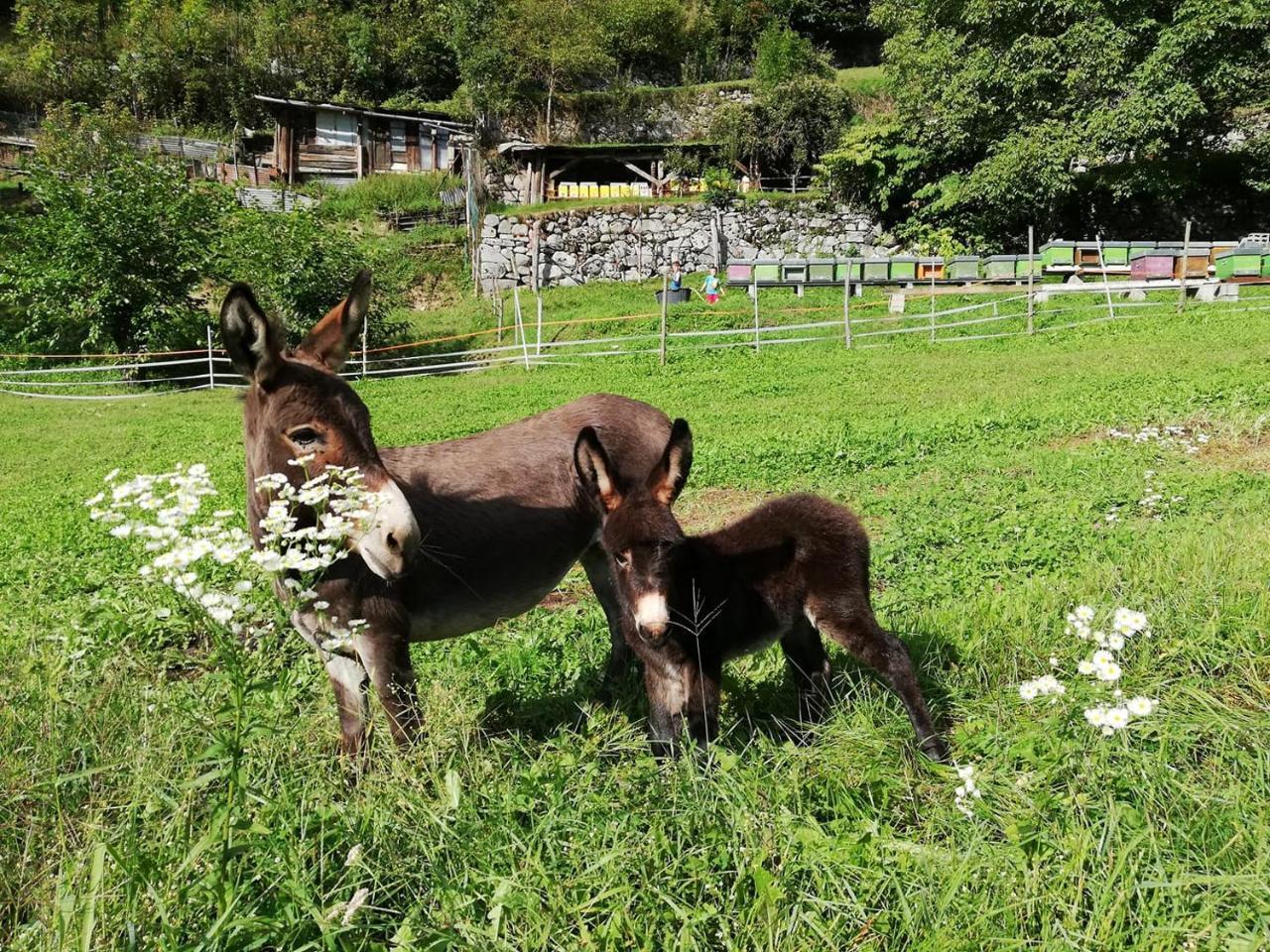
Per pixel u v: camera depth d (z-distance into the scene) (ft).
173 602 12.99
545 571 14.60
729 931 8.36
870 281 90.84
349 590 11.82
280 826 9.18
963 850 9.41
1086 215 105.40
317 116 129.90
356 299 13.26
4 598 22.65
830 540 13.19
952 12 102.47
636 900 8.75
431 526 13.10
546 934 8.20
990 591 18.69
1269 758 10.26
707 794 10.13
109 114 129.70
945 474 31.04
